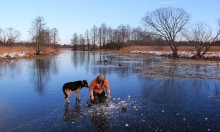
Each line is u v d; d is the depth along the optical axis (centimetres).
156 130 798
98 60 4003
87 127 827
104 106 1067
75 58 4591
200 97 1252
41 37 5241
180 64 3181
